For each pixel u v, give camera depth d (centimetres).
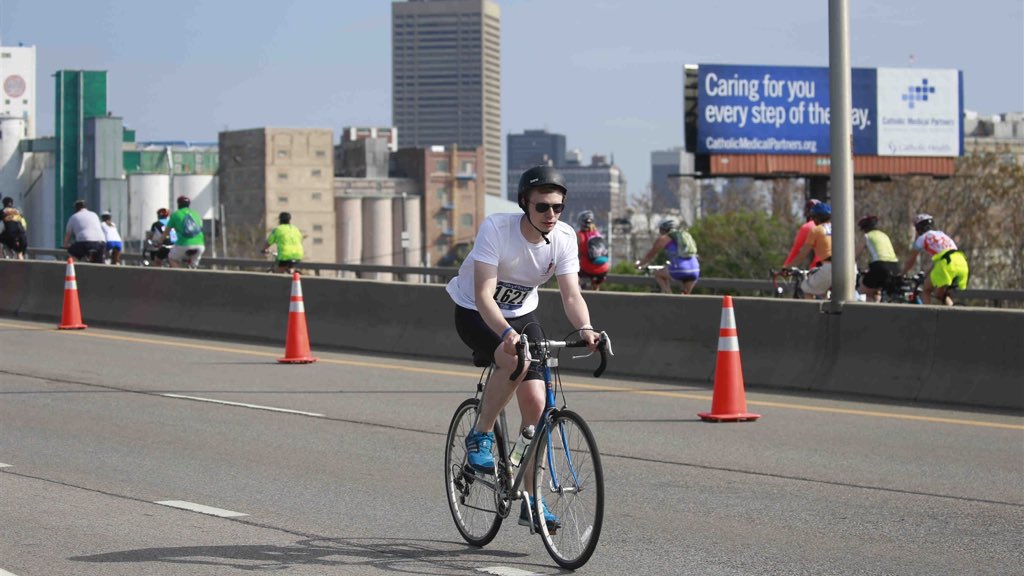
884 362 1842
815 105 7306
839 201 1922
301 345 2292
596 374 877
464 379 2055
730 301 1636
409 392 1895
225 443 1455
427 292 2434
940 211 8681
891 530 1023
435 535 1010
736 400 1627
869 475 1262
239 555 937
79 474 1267
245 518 1066
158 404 1769
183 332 2877
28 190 19212
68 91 18000
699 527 1035
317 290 2642
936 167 7700
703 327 2038
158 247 3953
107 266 3108
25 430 1545
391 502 1137
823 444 1443
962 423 1602
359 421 1619
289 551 950
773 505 1122
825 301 1919
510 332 844
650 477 1252
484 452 921
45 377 2062
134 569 895
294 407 1739
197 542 978
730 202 12225
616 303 2153
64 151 18000
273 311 2714
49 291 3228
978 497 1155
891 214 8850
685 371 2042
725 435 1506
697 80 7131
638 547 966
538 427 891
